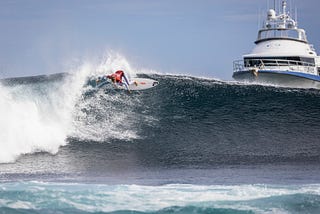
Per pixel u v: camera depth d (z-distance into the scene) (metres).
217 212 62.38
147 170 93.06
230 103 128.75
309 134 118.19
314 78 176.00
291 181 83.31
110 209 63.47
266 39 187.12
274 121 123.94
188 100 127.88
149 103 125.44
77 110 118.44
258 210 62.94
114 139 110.75
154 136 113.31
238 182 82.62
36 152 102.69
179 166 96.75
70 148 105.81
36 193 69.69
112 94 125.38
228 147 110.00
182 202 66.12
